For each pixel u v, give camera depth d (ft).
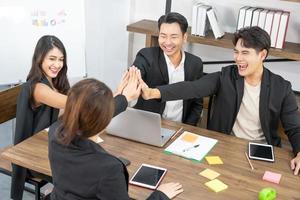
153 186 5.39
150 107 8.45
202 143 6.77
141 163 6.05
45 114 7.34
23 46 10.68
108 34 12.24
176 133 7.11
